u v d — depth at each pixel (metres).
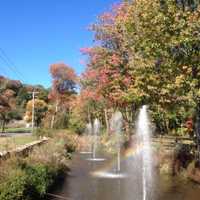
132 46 19.66
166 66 17.38
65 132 49.25
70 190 17.55
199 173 19.33
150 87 18.06
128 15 19.75
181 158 21.75
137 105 26.19
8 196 11.99
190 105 17.19
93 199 15.76
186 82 16.42
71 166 25.77
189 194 16.58
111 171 23.64
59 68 85.25
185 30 16.38
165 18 16.64
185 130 24.28
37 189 14.72
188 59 16.80
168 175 21.16
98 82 34.22
